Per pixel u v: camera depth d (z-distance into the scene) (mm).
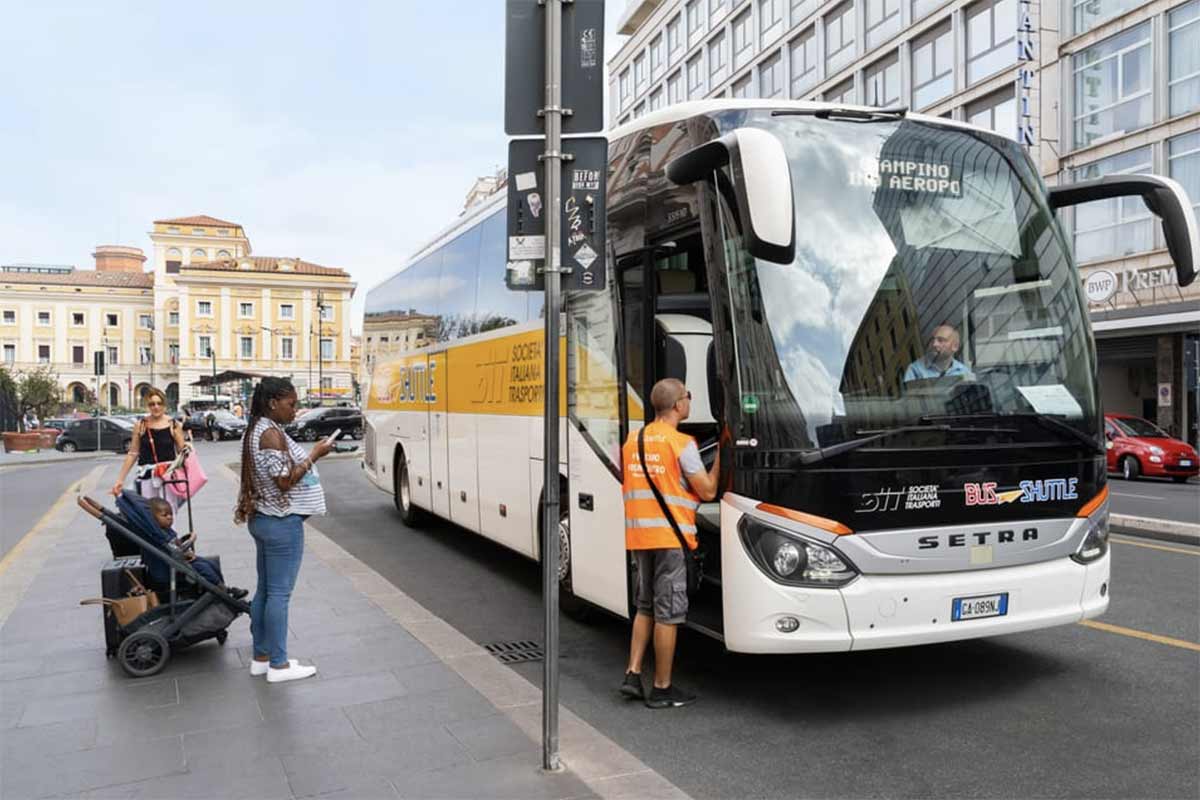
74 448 39188
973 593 4781
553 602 4125
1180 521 12398
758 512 4703
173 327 99875
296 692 5207
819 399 4699
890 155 5242
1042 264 5426
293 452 5457
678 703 5227
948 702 5242
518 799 3824
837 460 4621
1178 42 24172
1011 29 28281
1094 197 5844
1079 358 5352
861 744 4645
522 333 7949
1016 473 4957
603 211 4176
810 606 4578
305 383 91562
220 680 5445
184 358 87875
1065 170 27297
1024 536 4949
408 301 12320
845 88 36031
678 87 51344
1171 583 8141
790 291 4828
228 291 89188
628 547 5258
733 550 4805
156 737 4551
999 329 5164
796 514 4617
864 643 4598
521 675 5984
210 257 101375
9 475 25203
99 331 104875
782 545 4621
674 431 5164
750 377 4785
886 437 4707
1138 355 27516
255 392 5539
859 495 4637
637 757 4516
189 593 6113
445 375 10359
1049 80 27469
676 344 6109
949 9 30375
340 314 93125
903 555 4672
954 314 5074
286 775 4090
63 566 9344
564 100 4168
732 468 4844
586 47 4168
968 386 4969
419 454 11523
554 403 4137
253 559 9500
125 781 4051
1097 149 26328
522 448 7906
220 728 4660
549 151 4145
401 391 12578
